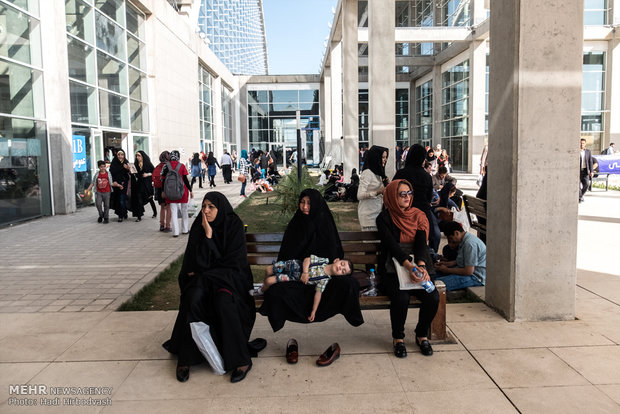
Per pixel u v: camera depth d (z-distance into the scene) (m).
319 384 3.30
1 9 10.62
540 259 4.36
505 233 4.44
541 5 4.09
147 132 20.66
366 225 5.79
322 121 44.72
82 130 14.38
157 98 20.86
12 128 10.98
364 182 5.77
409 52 38.34
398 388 3.22
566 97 4.18
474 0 25.38
